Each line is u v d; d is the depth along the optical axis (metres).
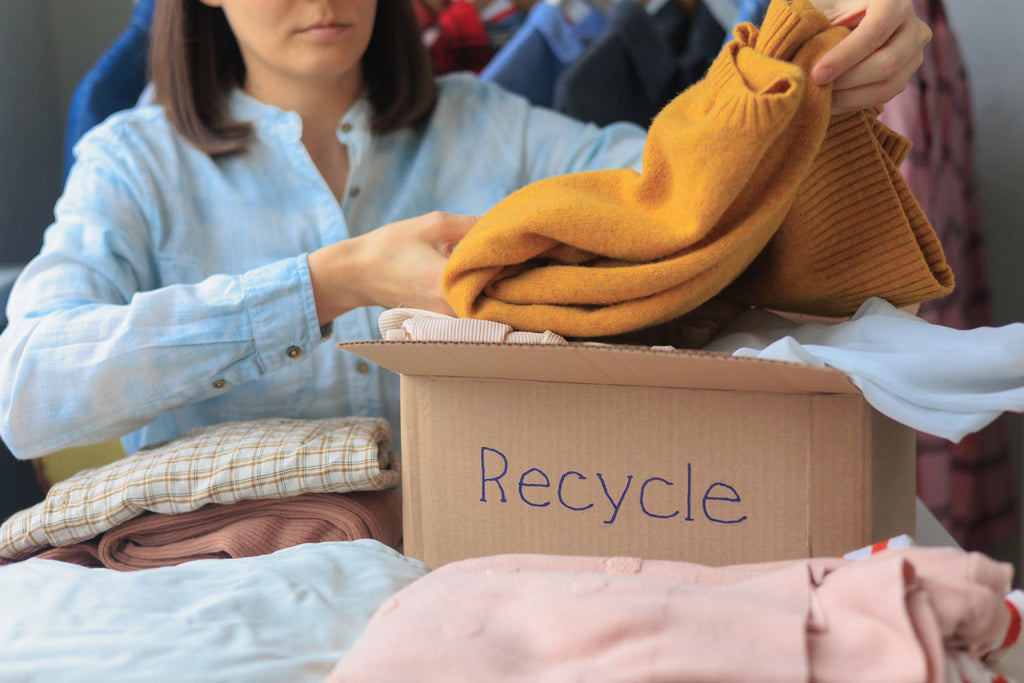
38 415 0.85
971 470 1.58
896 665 0.37
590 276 0.56
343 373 1.05
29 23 1.79
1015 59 1.65
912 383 0.50
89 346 0.84
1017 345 0.50
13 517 0.78
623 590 0.43
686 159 0.54
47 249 0.97
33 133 1.80
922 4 1.41
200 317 0.84
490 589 0.46
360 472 0.73
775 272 0.67
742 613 0.40
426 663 0.41
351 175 1.10
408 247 0.78
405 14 1.09
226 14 1.02
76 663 0.48
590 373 0.53
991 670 0.45
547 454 0.58
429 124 1.16
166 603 0.55
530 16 1.52
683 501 0.55
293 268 0.83
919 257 0.62
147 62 1.26
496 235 0.58
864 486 0.52
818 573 0.44
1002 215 1.71
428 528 0.61
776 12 0.56
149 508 0.74
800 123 0.55
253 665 0.49
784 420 0.53
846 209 0.62
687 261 0.55
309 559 0.60
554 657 0.40
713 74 0.58
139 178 1.04
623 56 1.42
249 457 0.74
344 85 1.10
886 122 1.37
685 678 0.37
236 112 1.09
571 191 0.60
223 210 1.07
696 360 0.48
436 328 0.59
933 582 0.40
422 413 0.60
